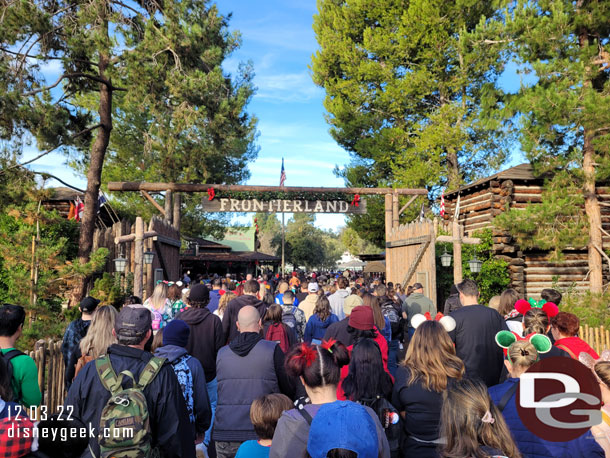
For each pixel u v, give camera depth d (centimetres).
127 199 2905
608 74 1602
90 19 1514
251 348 417
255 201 2045
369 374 372
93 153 1706
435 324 338
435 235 1590
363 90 3288
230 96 1956
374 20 3316
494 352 485
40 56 1466
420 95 3161
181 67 1756
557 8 1455
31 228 1409
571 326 459
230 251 5559
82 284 1492
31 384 371
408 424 329
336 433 211
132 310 311
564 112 1386
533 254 1902
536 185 1967
